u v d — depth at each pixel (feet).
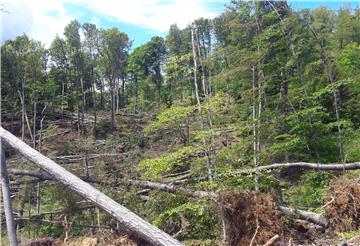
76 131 88.38
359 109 42.91
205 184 24.50
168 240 13.76
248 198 27.02
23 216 36.29
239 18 40.34
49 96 97.04
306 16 41.98
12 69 87.20
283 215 27.50
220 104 25.25
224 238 24.98
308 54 41.45
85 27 122.01
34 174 33.68
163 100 118.11
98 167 37.22
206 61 25.85
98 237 28.89
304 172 38.83
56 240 31.09
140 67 155.84
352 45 60.70
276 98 40.01
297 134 37.27
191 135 26.07
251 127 32.68
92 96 128.77
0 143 19.81
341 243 19.48
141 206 31.94
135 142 49.98
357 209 26.17
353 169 35.12
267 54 38.01
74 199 32.65
